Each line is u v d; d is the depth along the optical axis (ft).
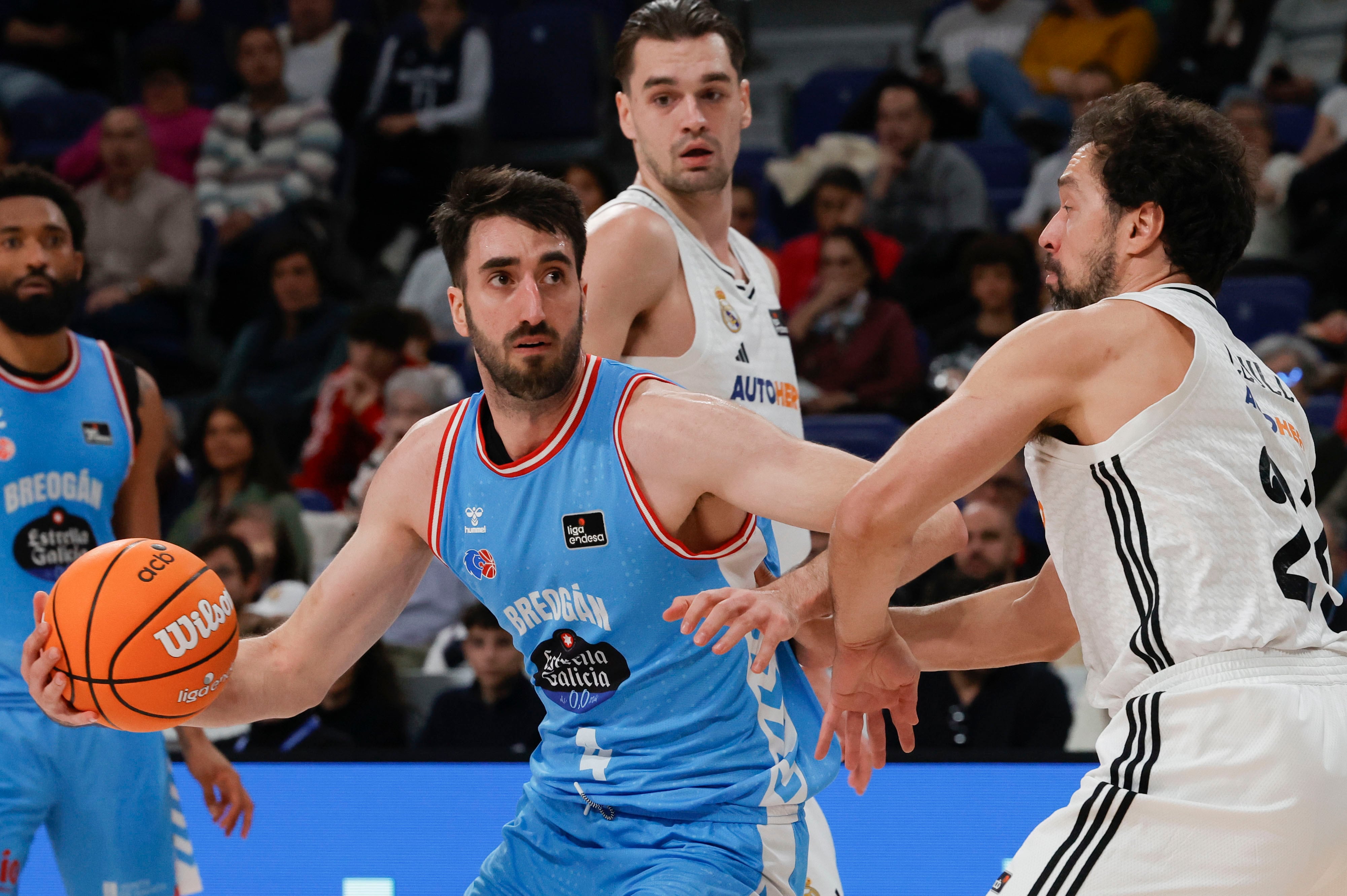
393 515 18.24
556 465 16.97
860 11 86.69
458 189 16.94
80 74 74.38
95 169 63.46
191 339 60.54
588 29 68.69
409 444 18.12
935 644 19.53
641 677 17.12
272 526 41.04
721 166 22.80
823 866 21.15
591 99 68.69
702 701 17.22
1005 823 27.66
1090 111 17.56
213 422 42.83
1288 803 14.85
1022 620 19.26
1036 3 69.21
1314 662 15.62
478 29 66.23
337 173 64.85
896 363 47.39
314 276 55.77
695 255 22.95
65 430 25.29
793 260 53.78
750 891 17.02
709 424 16.66
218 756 26.61
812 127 70.03
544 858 17.99
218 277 60.80
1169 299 16.20
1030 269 48.03
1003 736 30.78
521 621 17.62
